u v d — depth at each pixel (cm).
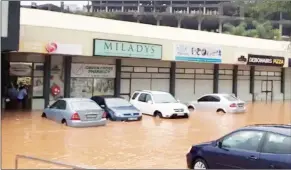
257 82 4178
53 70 2669
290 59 4138
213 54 3328
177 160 1230
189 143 1537
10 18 1975
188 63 3491
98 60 2881
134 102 2559
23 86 2600
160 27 3500
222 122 2222
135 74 3117
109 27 2947
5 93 2550
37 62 2620
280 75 4441
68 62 2695
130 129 1873
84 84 2827
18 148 1366
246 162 873
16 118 2102
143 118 2320
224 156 928
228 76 3844
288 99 4500
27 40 2267
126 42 2700
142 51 2798
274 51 3941
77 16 2933
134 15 8731
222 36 3991
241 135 923
